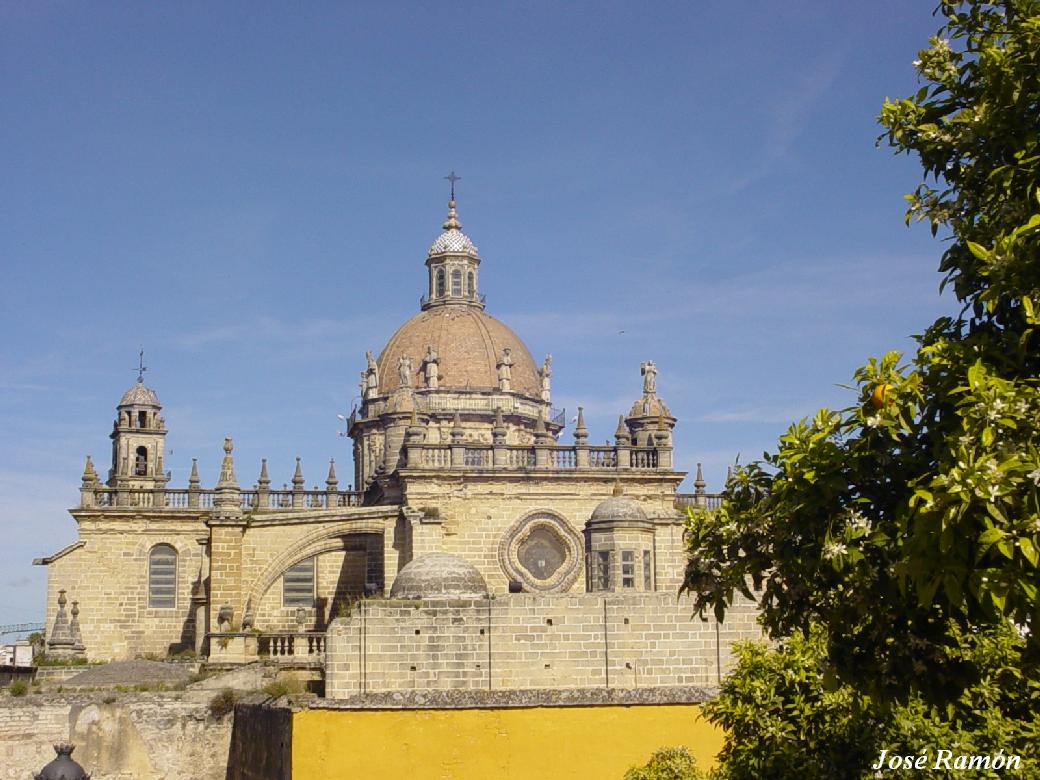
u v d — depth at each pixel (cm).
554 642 4528
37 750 4709
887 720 2341
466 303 8962
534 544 6159
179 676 5456
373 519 6047
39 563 6838
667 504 6322
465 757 3656
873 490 1720
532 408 8475
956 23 1889
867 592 1681
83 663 6412
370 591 6325
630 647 4556
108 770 4738
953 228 1822
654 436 6488
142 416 8419
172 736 4797
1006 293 1603
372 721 3669
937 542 1431
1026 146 1670
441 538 6012
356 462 8569
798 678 2566
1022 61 1705
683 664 4562
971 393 1520
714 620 4603
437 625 4500
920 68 1870
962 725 2322
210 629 5856
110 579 6875
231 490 6506
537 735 3675
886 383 1681
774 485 1834
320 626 6438
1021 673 2189
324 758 3638
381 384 8569
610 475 6247
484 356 8475
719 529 1939
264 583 5956
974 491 1385
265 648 5356
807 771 2428
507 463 6234
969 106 1817
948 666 1719
